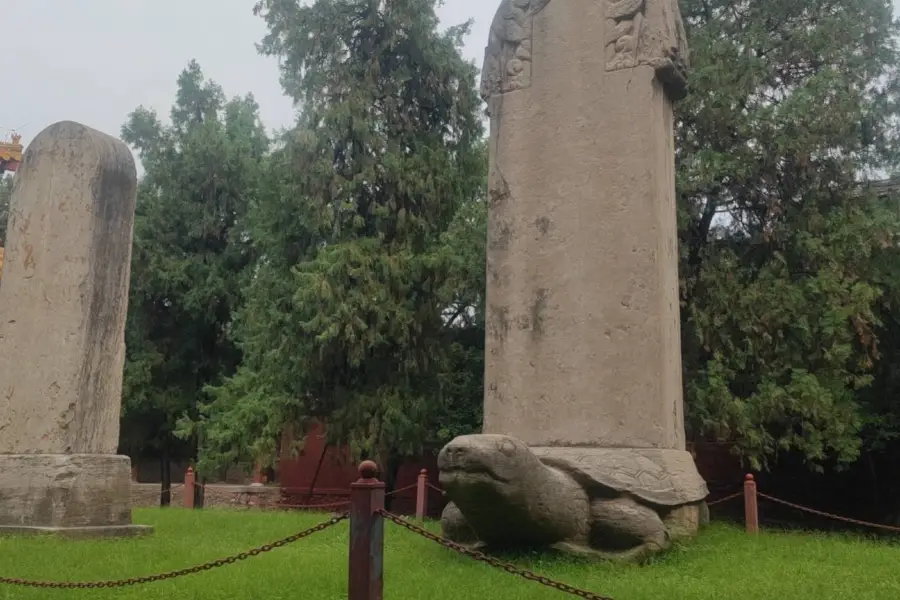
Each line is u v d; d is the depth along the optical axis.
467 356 18.84
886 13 17.22
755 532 10.32
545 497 7.52
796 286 16.14
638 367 9.62
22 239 10.63
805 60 17.38
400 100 19.11
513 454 7.02
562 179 10.51
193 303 24.19
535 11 11.15
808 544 9.53
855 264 15.84
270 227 19.27
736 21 17.84
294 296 16.94
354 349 17.19
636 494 8.31
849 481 19.27
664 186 10.35
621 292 9.89
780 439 15.91
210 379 25.55
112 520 9.92
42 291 10.31
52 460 9.63
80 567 7.37
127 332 24.92
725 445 19.73
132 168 10.94
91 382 10.14
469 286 17.86
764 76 16.95
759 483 19.64
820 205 16.88
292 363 17.94
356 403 17.66
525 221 10.65
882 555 8.77
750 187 17.06
